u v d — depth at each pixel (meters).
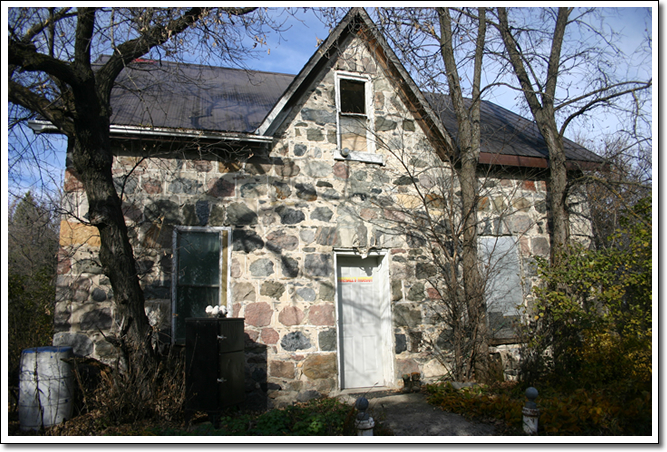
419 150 8.45
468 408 5.75
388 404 6.39
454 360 7.72
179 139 7.03
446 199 8.36
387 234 7.95
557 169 8.32
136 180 6.98
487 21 7.87
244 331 6.68
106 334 6.49
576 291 7.16
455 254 7.40
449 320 7.86
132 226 6.82
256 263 7.21
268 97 9.34
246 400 6.77
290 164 7.64
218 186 7.28
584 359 6.29
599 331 6.38
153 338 6.06
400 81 8.34
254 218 7.33
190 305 6.91
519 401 5.44
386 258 7.92
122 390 5.30
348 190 7.88
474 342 7.25
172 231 6.97
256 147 7.50
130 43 5.97
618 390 5.46
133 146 7.06
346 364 7.64
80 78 5.08
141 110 7.53
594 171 8.47
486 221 8.64
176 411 5.54
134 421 5.33
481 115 10.51
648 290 6.34
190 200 7.13
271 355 7.01
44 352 5.59
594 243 9.09
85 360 5.92
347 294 7.88
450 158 8.29
